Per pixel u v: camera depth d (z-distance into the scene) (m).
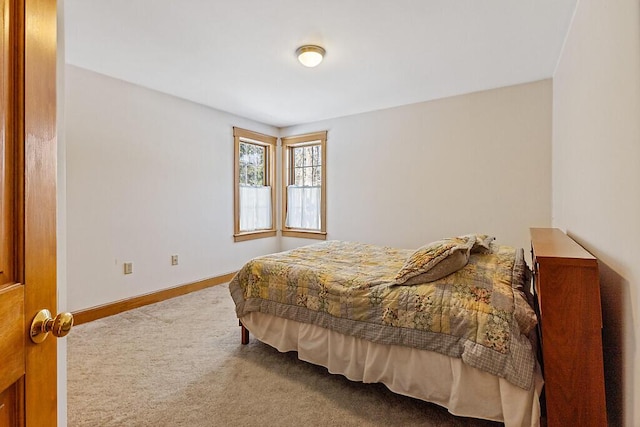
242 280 2.53
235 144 4.50
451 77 3.19
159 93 3.61
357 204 4.48
